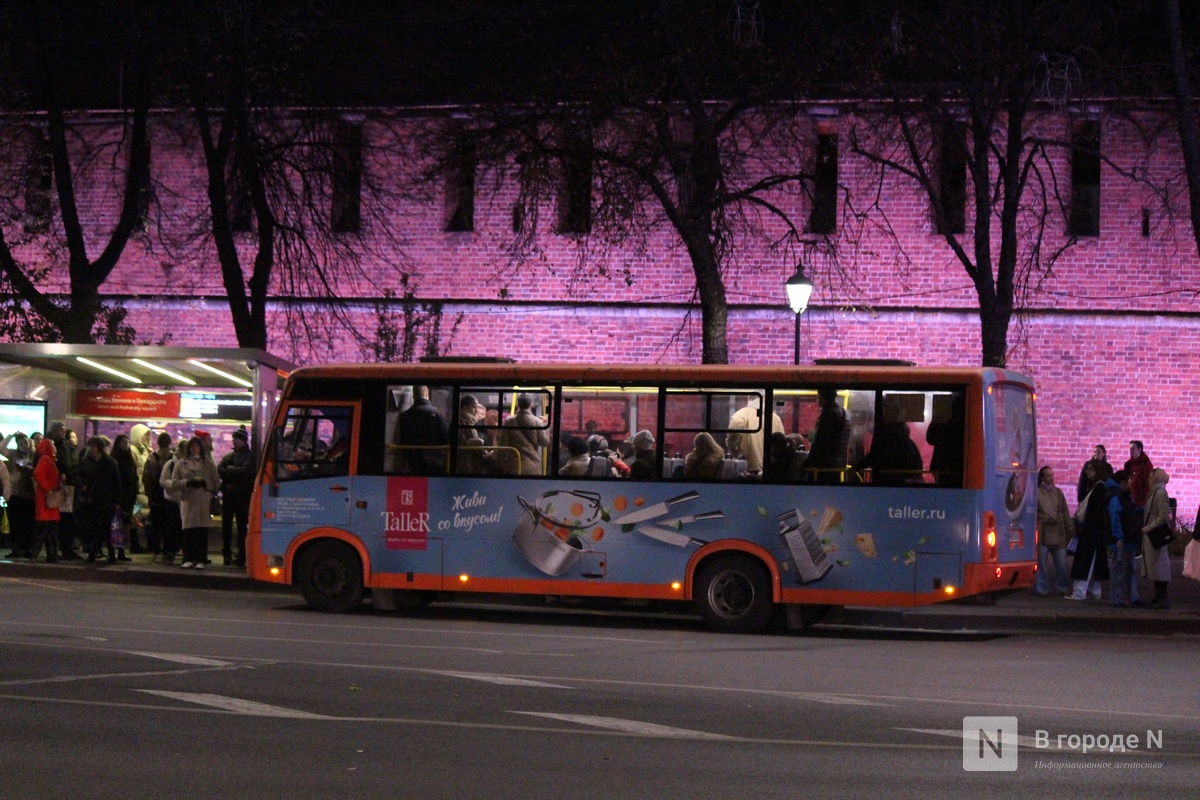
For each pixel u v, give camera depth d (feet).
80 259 79.30
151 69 77.61
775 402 51.80
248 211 78.69
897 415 50.90
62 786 23.52
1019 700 35.06
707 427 52.21
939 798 24.04
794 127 75.15
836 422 51.31
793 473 51.42
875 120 75.10
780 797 23.77
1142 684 38.37
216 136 87.97
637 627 52.49
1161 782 25.79
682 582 51.83
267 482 55.57
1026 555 52.90
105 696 32.12
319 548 54.90
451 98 84.48
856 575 50.60
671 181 76.18
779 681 37.60
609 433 52.95
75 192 91.15
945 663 42.55
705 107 73.46
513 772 25.20
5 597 55.21
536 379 53.67
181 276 90.43
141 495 71.92
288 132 80.28
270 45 75.82
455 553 53.72
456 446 54.08
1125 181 81.51
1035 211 78.54
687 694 34.73
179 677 35.22
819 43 69.36
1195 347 81.56
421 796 23.24
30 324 83.05
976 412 50.34
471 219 88.84
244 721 29.48
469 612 57.36
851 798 23.86
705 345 65.92
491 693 34.01
